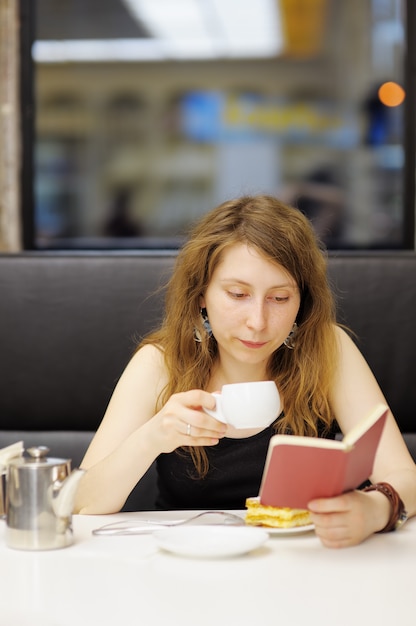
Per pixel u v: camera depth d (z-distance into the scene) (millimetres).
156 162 4754
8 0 2828
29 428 2141
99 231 4621
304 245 1588
